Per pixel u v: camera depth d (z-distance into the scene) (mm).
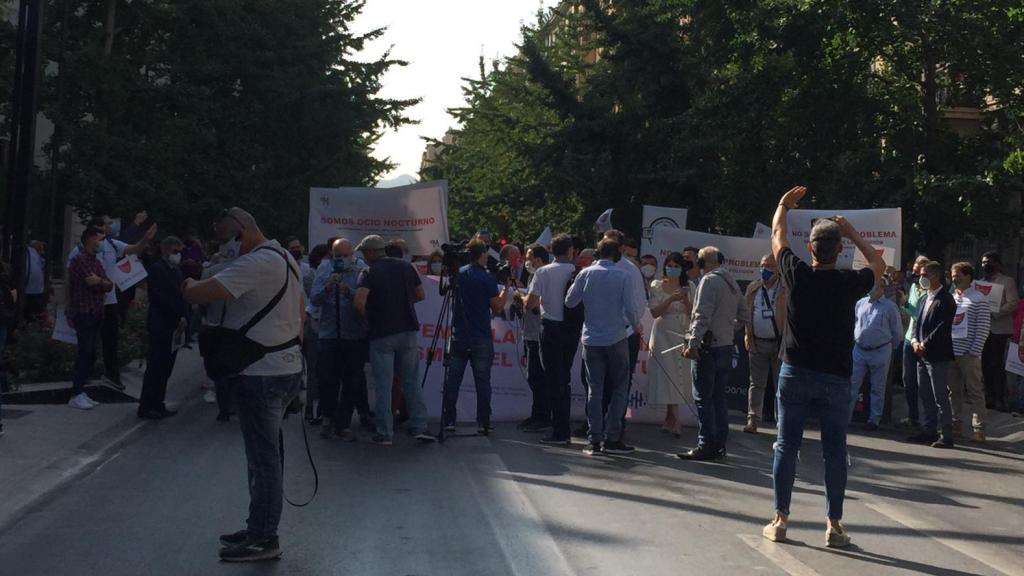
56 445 10531
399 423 13117
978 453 12836
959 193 20688
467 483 9570
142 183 28922
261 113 35000
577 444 12250
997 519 8938
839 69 23016
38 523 7793
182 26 31125
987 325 13891
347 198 15250
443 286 12758
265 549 6887
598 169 31078
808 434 13797
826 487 7672
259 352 6820
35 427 11430
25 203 13367
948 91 23844
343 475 9844
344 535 7582
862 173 23094
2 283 11148
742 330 15578
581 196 31797
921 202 21312
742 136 24844
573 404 14078
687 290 12750
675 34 30516
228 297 6730
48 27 28672
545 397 13219
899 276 15906
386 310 11586
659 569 6875
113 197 28484
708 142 25609
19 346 14602
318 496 8883
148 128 30766
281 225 36125
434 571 6727
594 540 7586
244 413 6883
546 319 12141
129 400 14258
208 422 12781
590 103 31594
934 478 10891
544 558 7078
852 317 7539
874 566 7152
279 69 35656
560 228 34375
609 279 11414
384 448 11469
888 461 11930
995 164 19969
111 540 7340
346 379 11992
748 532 8000
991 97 22578
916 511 9133
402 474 9953
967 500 9742
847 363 7523
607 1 31812
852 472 11102
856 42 23078
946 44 21359
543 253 14023
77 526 7711
